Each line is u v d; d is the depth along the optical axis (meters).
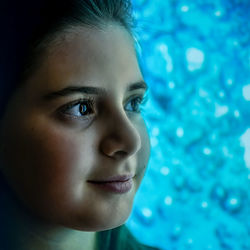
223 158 1.02
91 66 0.51
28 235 0.56
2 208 0.55
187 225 1.01
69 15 0.51
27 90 0.51
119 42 0.53
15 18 0.52
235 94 1.02
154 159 1.00
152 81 0.98
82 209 0.51
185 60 1.00
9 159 0.52
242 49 1.03
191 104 1.01
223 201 1.03
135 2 0.94
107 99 0.51
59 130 0.50
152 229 1.00
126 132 0.51
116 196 0.52
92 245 0.61
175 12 0.98
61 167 0.50
